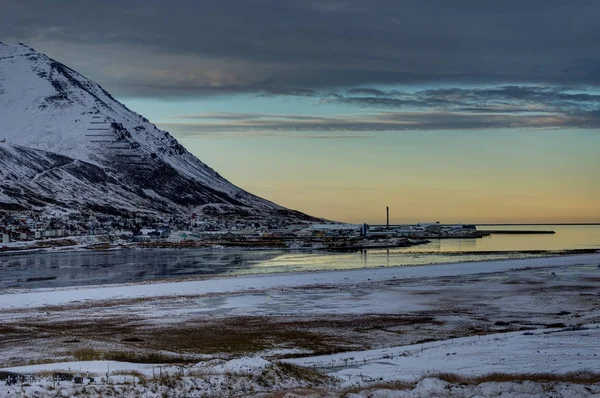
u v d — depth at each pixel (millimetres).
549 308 94938
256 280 132500
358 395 44438
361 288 120312
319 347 70812
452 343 68500
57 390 43156
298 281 131125
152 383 46250
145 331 80125
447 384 46219
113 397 43250
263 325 83812
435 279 135250
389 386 47375
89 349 67562
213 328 81875
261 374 49438
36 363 58875
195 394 45312
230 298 107812
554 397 42875
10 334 78000
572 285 122812
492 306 97688
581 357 56812
